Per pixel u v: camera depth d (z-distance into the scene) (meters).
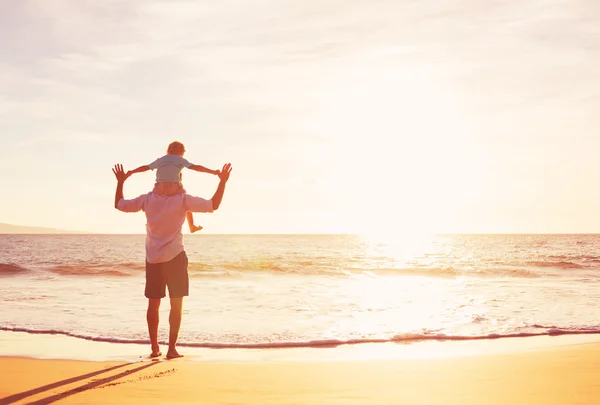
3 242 91.31
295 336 7.89
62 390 4.04
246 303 11.97
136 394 3.90
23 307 10.95
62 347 6.73
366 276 22.78
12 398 3.77
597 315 10.16
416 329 8.55
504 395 3.77
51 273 22.41
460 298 13.30
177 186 5.61
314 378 4.56
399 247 77.81
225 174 5.57
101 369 5.00
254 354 6.50
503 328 8.62
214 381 4.41
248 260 36.53
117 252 49.97
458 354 6.40
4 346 6.77
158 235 5.61
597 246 74.50
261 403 3.61
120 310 10.50
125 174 5.67
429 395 3.81
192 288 16.03
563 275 23.64
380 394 3.87
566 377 4.42
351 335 7.97
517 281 19.91
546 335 8.00
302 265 29.03
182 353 6.53
